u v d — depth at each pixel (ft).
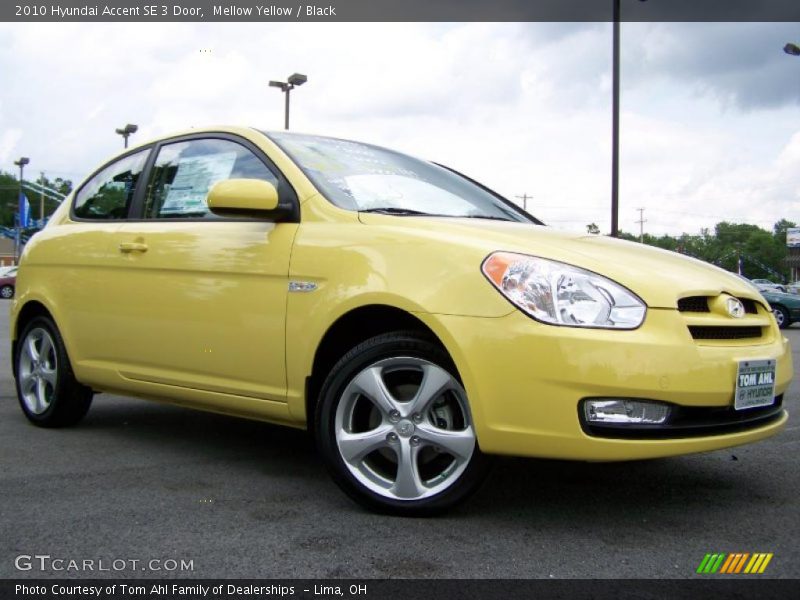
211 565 8.54
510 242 10.09
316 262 10.96
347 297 10.42
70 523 9.84
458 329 9.49
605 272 9.59
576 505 10.65
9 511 10.29
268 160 12.44
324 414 10.50
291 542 9.21
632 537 9.43
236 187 11.27
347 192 12.01
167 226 13.34
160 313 13.00
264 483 11.70
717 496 11.16
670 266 10.45
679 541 9.30
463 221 11.35
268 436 14.99
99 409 17.81
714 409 9.59
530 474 12.18
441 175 14.30
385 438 10.09
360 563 8.59
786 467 12.83
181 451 13.74
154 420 16.53
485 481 10.60
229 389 12.05
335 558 8.72
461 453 9.71
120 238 13.97
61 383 15.12
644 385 9.02
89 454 13.50
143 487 11.45
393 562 8.61
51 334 15.37
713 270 11.22
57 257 15.28
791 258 374.22
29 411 15.85
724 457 13.50
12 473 12.19
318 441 10.62
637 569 8.47
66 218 15.93
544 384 9.09
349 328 10.95
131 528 9.67
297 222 11.59
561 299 9.27
